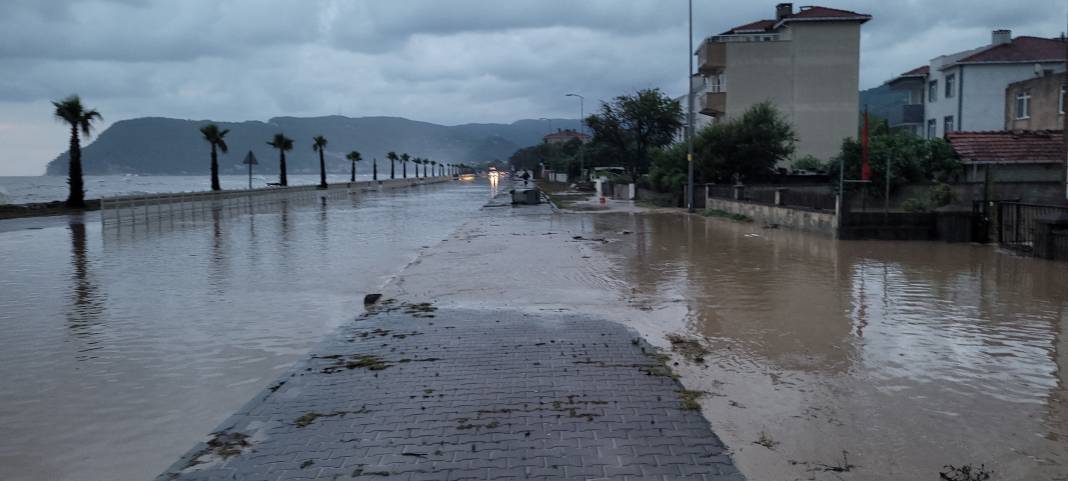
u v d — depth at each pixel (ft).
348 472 15.65
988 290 38.91
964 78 138.82
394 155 449.48
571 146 344.08
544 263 50.96
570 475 15.34
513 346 26.86
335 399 20.68
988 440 17.44
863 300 36.11
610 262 51.44
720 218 97.14
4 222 98.94
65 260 56.29
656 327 30.35
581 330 29.60
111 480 16.28
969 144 92.79
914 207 73.67
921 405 20.01
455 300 36.86
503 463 16.01
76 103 133.90
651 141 205.67
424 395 20.97
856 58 148.87
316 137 240.94
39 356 27.12
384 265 52.90
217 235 78.02
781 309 33.91
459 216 111.04
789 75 149.89
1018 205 57.72
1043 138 92.99
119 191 327.26
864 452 16.72
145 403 21.58
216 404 21.49
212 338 29.84
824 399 20.56
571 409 19.61
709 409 19.71
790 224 79.00
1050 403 20.17
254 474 15.66
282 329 31.50
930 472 15.62
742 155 115.85
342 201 164.55
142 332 30.96
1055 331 29.01
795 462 16.12
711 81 163.84
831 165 106.42
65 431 19.31
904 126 163.63
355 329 29.96
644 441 17.26
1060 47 137.28
